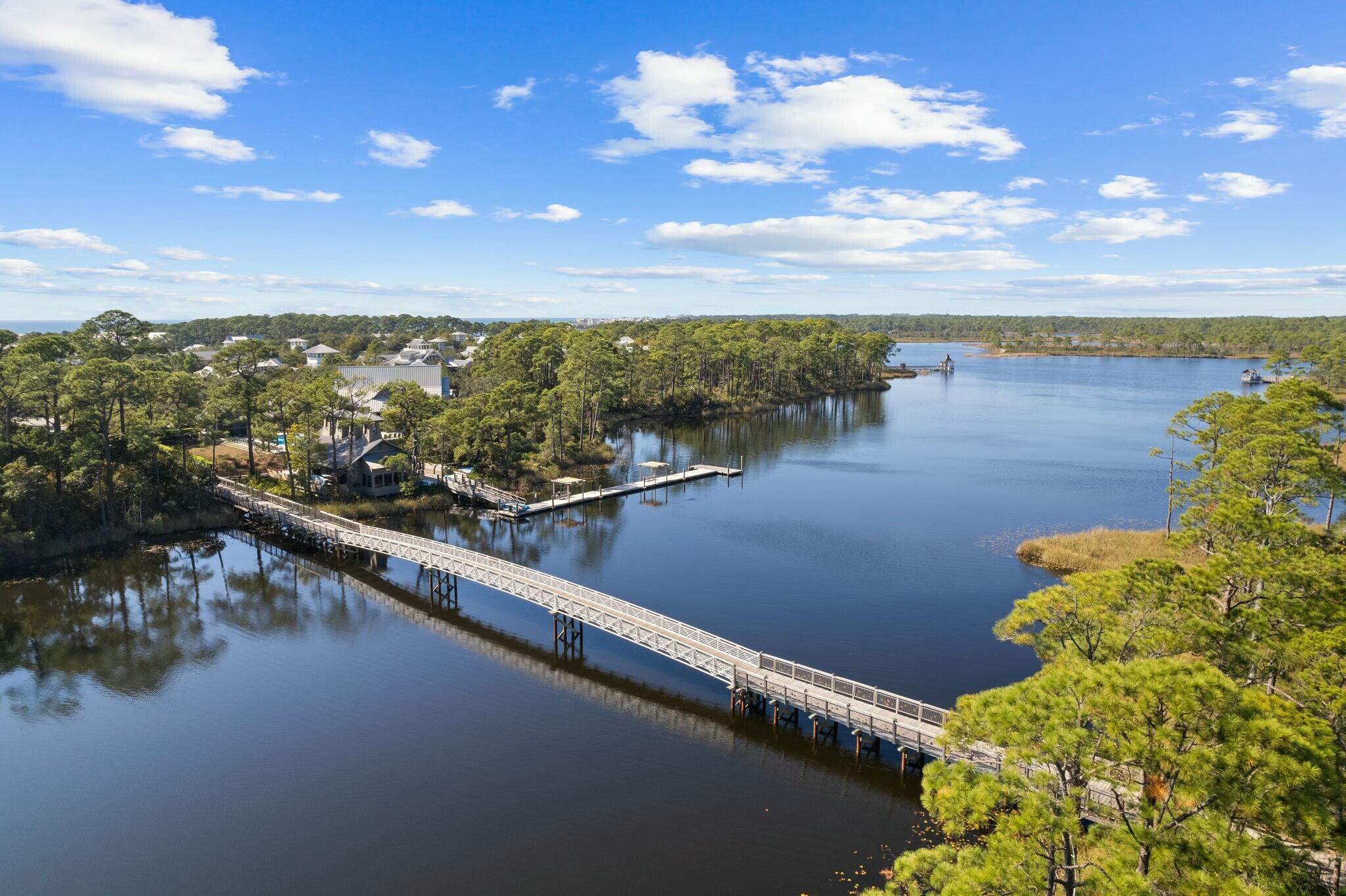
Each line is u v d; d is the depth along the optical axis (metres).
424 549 46.31
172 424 63.00
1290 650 18.73
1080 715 14.55
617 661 37.19
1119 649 19.53
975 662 35.59
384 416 67.88
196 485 62.16
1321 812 12.72
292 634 40.50
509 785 26.91
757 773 27.69
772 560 50.81
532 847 23.62
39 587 47.19
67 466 54.72
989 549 52.72
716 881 22.12
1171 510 54.84
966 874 14.15
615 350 118.19
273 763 28.39
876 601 43.34
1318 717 17.39
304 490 64.44
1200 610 19.86
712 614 41.47
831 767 28.09
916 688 32.94
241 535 58.12
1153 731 13.83
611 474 78.62
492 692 33.88
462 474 71.19
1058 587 21.12
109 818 25.28
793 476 77.25
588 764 28.23
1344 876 15.39
